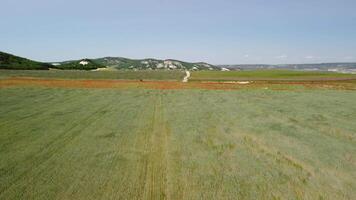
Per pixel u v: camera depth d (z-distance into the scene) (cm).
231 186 717
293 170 842
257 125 1462
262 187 716
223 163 888
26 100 2161
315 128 1413
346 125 1487
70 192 658
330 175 812
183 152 991
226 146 1079
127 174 778
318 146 1102
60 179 730
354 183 759
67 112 1708
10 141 1060
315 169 855
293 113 1833
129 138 1159
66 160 875
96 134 1208
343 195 686
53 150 970
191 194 666
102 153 955
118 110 1839
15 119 1451
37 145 1023
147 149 1016
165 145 1072
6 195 633
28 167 807
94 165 840
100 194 652
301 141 1170
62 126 1334
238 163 892
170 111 1845
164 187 701
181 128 1360
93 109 1852
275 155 983
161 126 1396
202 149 1034
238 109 1969
